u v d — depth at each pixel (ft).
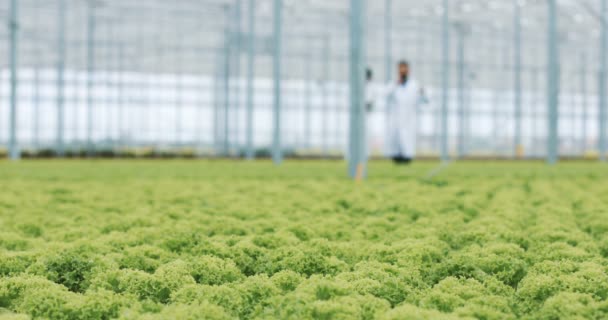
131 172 50.88
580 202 27.02
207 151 136.87
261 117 137.28
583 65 154.81
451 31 128.77
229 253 15.64
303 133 136.98
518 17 115.96
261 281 12.81
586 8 113.39
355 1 42.96
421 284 13.47
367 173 47.83
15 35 87.20
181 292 12.14
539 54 145.59
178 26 126.00
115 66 136.26
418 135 141.38
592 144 156.35
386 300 11.83
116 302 11.65
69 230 19.26
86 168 59.77
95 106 131.13
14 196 28.25
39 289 12.09
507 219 21.54
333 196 28.96
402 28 126.82
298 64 136.15
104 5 117.29
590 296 11.71
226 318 10.93
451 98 143.43
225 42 122.42
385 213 23.57
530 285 12.72
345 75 137.28
